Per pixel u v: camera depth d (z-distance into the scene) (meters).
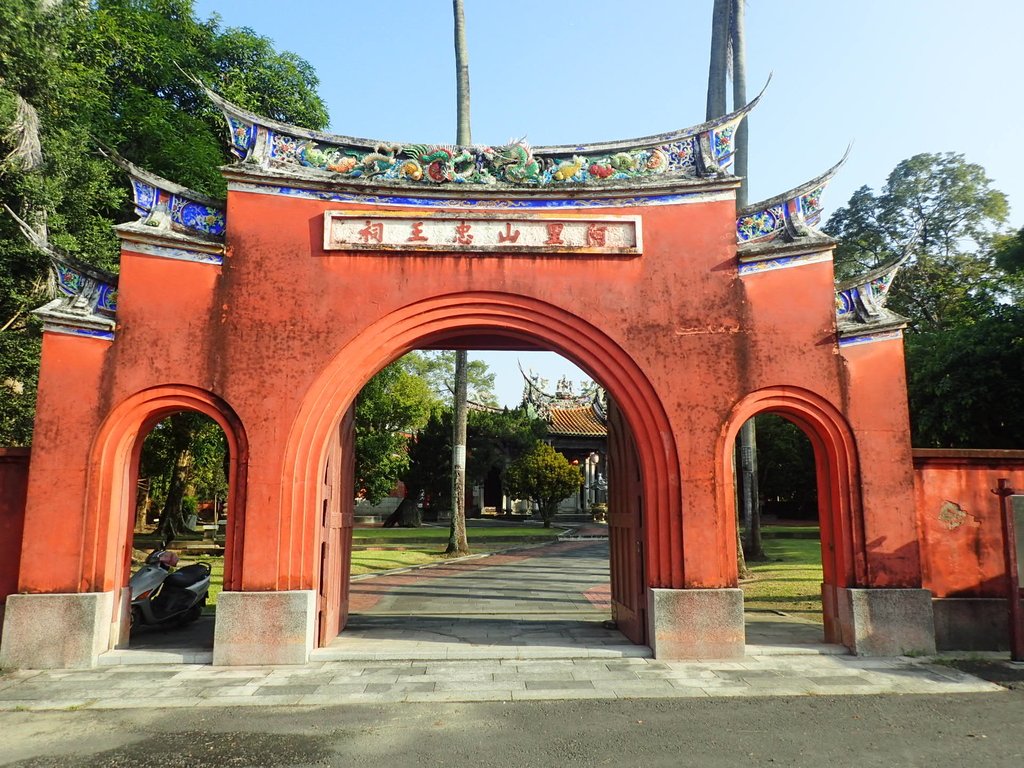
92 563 8.27
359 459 27.69
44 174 11.30
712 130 9.47
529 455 34.12
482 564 20.80
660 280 9.12
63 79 11.77
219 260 8.83
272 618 8.20
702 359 8.95
